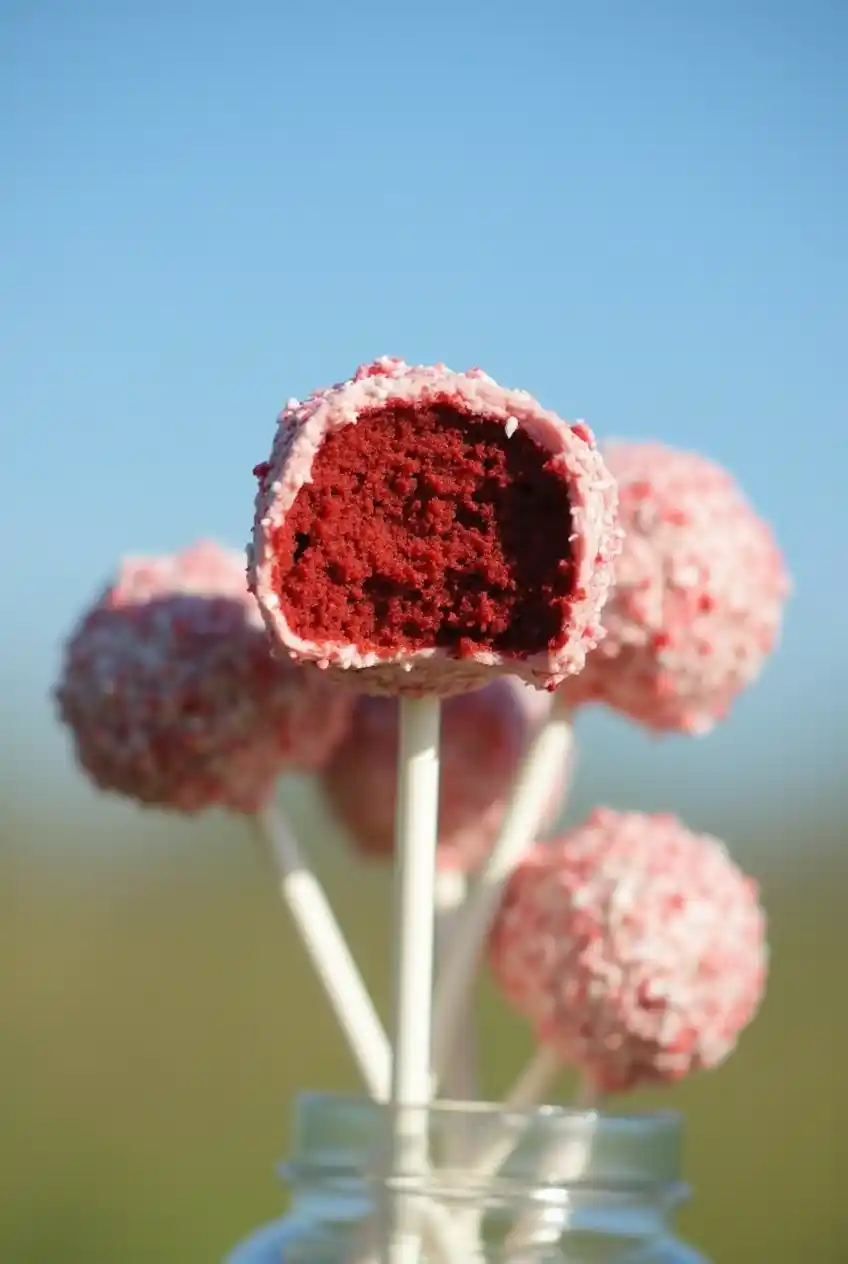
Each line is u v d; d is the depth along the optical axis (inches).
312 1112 16.9
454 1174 16.4
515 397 15.2
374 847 19.0
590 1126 16.6
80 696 17.6
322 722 17.6
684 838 17.6
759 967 17.5
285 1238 17.0
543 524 15.3
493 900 17.4
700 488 17.4
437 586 15.3
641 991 16.9
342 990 17.8
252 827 17.9
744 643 17.3
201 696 17.3
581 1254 16.5
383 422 15.2
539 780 17.6
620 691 17.3
